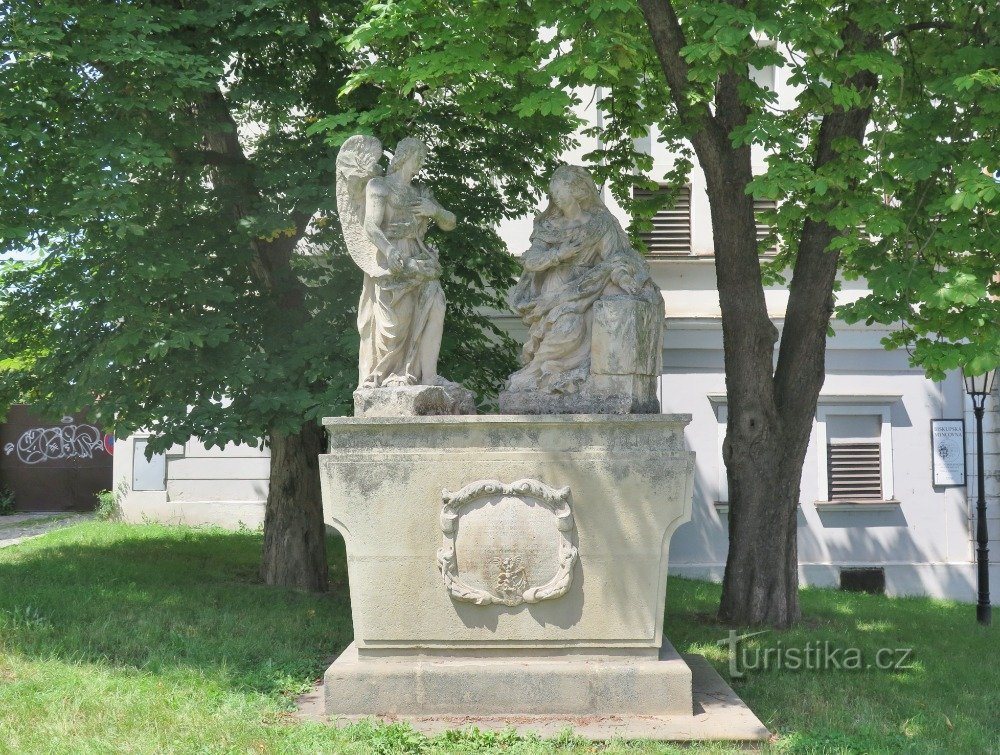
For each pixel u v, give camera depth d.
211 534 14.82
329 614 9.76
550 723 6.31
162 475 16.12
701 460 14.92
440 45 9.34
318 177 9.86
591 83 9.11
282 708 6.60
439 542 6.64
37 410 10.56
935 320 8.09
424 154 7.13
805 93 8.82
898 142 8.55
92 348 9.95
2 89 9.09
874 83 9.19
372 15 9.73
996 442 14.95
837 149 8.39
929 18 9.76
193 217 10.30
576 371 6.96
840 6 8.84
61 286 10.05
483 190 11.51
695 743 6.04
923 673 8.24
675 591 12.55
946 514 14.95
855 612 11.48
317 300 10.80
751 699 7.18
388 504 6.66
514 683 6.50
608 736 6.06
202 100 10.29
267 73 10.52
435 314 7.06
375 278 6.89
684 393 14.98
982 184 7.55
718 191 9.66
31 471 20.05
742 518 10.16
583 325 7.03
